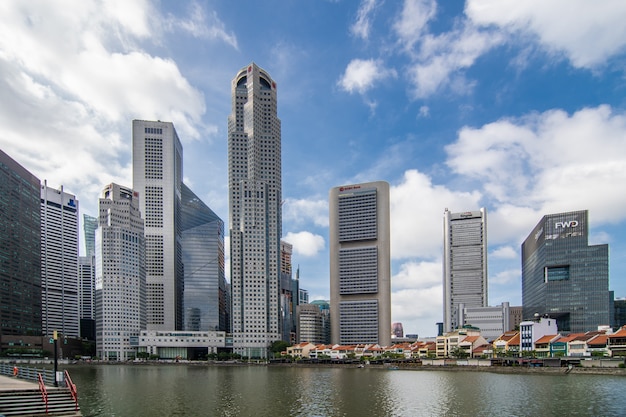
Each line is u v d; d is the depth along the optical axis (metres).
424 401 99.38
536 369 189.00
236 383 145.75
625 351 192.75
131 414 83.12
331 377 173.50
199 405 94.06
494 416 81.44
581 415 81.38
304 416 81.69
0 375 93.19
